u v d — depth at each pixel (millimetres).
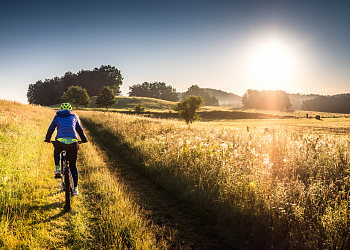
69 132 3973
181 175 5727
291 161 5973
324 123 42688
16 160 5875
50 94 157125
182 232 3660
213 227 3889
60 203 4137
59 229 3316
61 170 4414
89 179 5602
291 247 3139
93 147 9883
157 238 3408
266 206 3760
